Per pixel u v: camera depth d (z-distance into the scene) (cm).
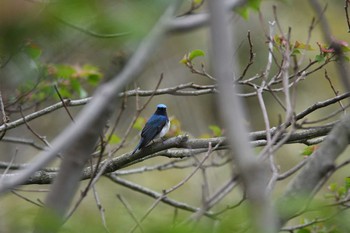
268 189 712
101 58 1453
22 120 1218
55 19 486
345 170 1956
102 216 625
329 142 614
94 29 525
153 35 515
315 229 1132
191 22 627
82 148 605
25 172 477
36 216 548
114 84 509
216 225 558
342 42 1096
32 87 1375
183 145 1127
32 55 994
